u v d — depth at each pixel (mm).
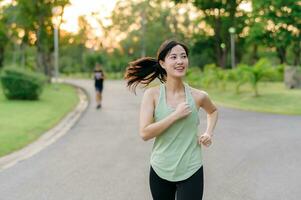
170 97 4352
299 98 26234
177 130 4297
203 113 20047
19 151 11922
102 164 10102
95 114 21078
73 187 8188
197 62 71062
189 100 4344
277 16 47000
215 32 63250
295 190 7816
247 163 9977
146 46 85812
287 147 11828
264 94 29000
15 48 73062
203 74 41031
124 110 22797
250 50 77250
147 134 4230
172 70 4312
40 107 23562
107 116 20172
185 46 4371
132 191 7859
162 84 4402
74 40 53844
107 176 8961
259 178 8656
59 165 10055
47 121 17906
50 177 8953
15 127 15961
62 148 12266
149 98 4344
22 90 27078
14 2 51844
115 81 60094
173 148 4312
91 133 15086
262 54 77312
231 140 13039
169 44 4336
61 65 94688
